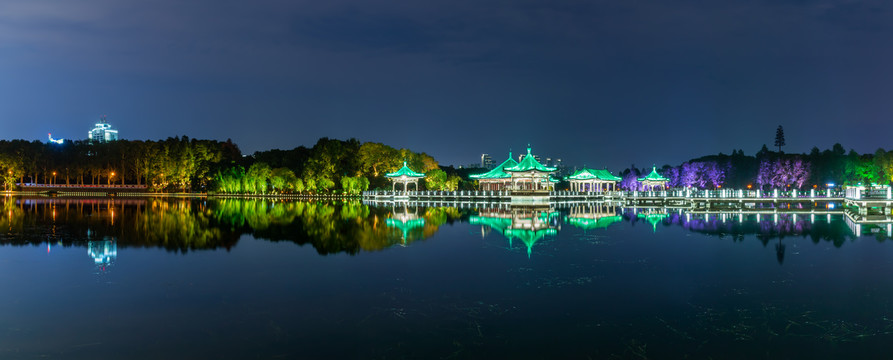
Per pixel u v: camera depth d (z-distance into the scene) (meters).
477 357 17.89
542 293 25.70
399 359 17.67
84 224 56.34
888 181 128.12
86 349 18.34
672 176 177.38
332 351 18.27
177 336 19.59
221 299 24.34
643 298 24.91
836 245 40.12
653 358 18.03
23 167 159.50
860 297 25.00
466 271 30.55
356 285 27.03
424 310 22.84
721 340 19.62
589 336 19.91
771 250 38.00
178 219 63.09
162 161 158.50
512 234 47.78
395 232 49.38
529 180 111.94
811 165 138.00
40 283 27.30
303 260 33.94
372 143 146.00
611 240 43.62
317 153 138.00
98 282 27.53
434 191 124.94
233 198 132.25
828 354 18.45
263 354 17.97
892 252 36.91
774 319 21.92
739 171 151.38
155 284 27.12
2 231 49.28
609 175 142.62
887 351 18.69
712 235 46.69
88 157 167.50
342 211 79.00
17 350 18.22
